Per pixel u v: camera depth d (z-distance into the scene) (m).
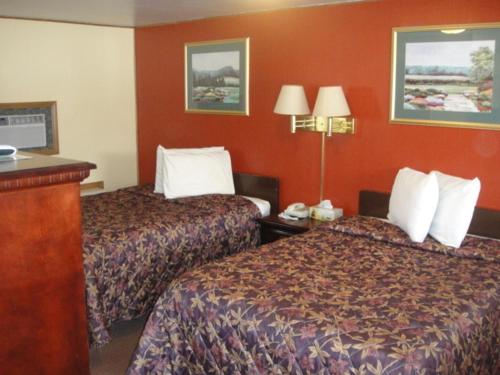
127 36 5.48
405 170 3.56
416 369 1.89
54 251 1.29
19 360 1.26
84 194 5.36
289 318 2.23
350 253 3.07
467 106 3.46
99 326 3.12
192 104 5.12
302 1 3.92
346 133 4.08
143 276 3.49
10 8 4.16
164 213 3.98
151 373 2.59
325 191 4.29
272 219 4.23
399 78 3.75
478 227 3.45
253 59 4.58
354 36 3.94
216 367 2.42
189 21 5.00
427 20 3.57
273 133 4.55
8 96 4.72
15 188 1.19
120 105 5.54
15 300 1.23
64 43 5.03
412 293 2.46
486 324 2.36
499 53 3.28
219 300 2.44
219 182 4.61
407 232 3.24
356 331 2.09
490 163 3.42
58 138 5.09
